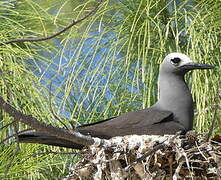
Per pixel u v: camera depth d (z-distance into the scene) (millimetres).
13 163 11844
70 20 15156
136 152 11359
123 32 13969
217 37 13805
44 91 13008
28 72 12797
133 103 14352
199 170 11516
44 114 12719
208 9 13867
